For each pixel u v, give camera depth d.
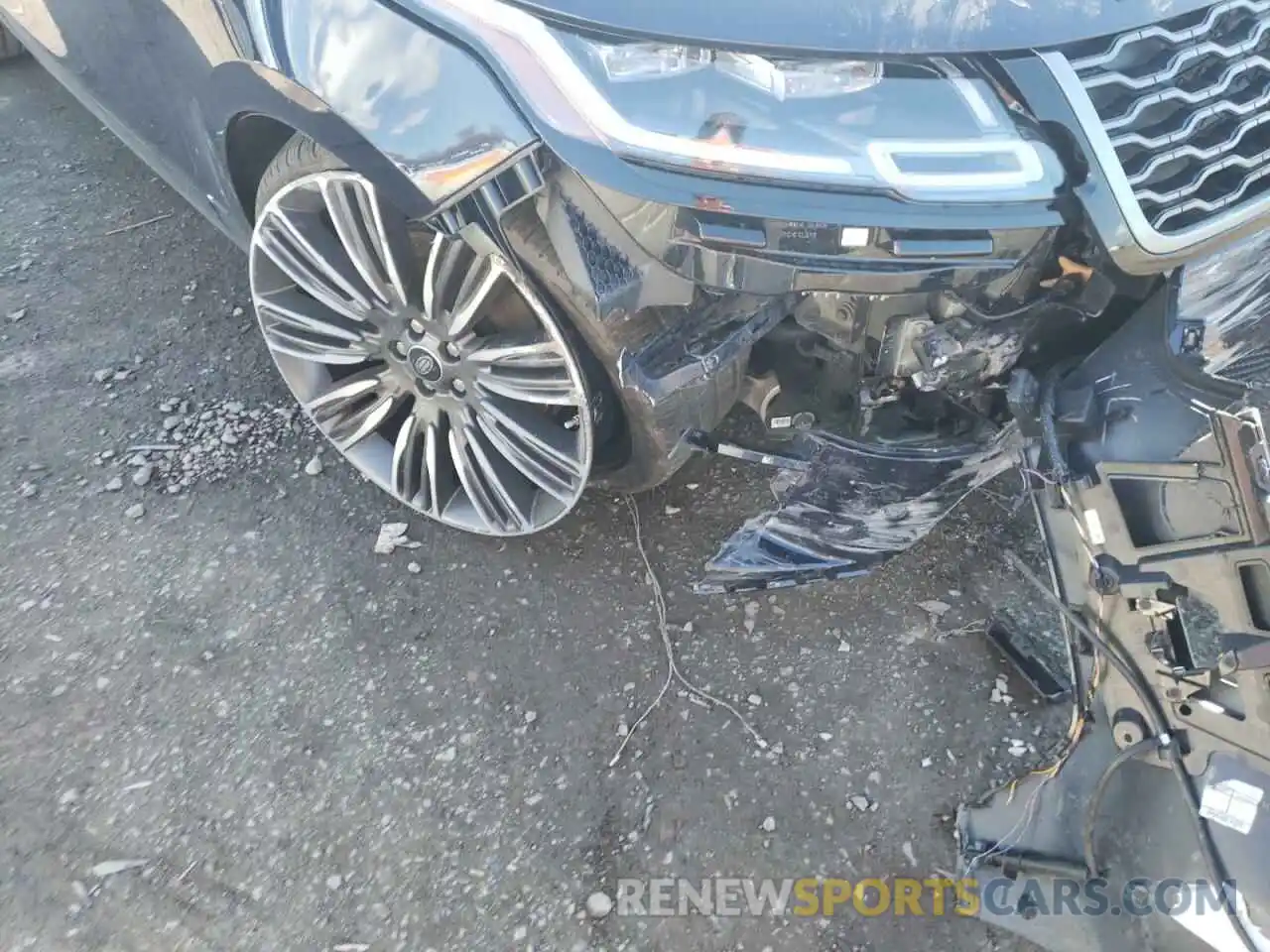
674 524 2.65
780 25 1.74
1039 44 1.79
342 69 1.89
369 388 2.42
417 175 1.85
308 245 2.26
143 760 2.17
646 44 1.73
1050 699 2.26
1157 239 1.79
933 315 1.97
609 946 1.90
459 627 2.43
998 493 2.74
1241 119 1.91
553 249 1.84
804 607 2.48
